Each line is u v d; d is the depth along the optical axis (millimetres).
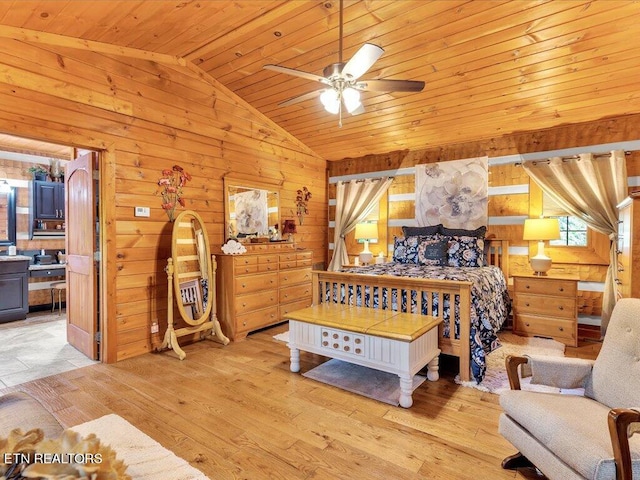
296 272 4926
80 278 3627
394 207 5672
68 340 3908
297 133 5422
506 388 2748
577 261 4242
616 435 1249
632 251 2557
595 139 4172
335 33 3193
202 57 3768
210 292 4008
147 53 3574
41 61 2893
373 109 4480
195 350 3719
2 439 1005
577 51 3105
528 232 4117
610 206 3988
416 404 2521
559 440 1429
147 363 3336
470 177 4961
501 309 4008
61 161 6008
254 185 4879
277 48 3494
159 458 1895
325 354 2889
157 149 3730
